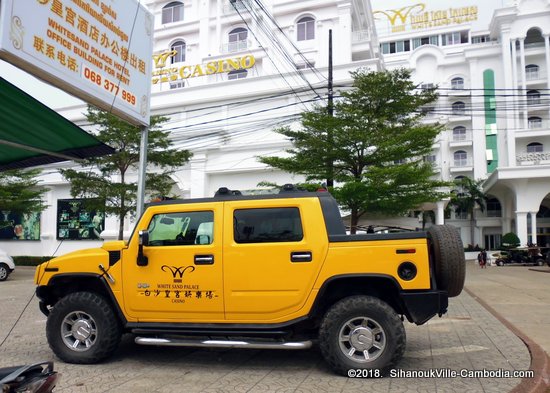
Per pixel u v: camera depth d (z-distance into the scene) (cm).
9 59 620
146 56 938
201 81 3328
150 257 559
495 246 4434
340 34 3078
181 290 547
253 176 2506
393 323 504
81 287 613
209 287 539
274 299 527
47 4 670
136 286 561
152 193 1989
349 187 1295
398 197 1358
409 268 512
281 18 3247
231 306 534
